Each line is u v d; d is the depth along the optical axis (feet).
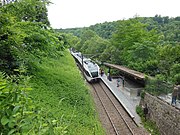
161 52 79.82
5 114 7.39
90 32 288.51
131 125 51.62
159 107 49.19
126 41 115.55
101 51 195.83
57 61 86.69
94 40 228.84
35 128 8.11
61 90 46.32
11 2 33.88
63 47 49.52
